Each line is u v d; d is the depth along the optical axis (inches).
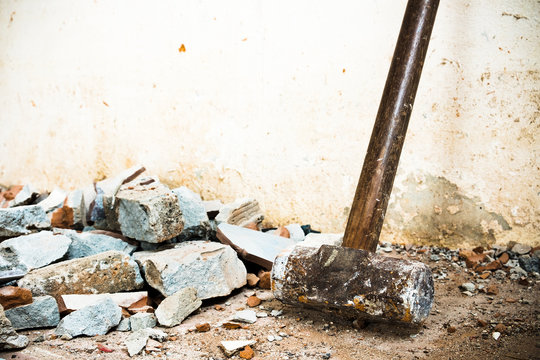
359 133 43.2
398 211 42.7
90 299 34.9
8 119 60.9
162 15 49.6
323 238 41.2
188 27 48.6
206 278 36.8
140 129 51.7
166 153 50.6
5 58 60.2
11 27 59.2
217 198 48.8
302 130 45.1
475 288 37.6
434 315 34.9
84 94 54.4
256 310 36.1
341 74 43.5
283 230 43.1
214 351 32.0
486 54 39.5
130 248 40.2
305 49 44.5
